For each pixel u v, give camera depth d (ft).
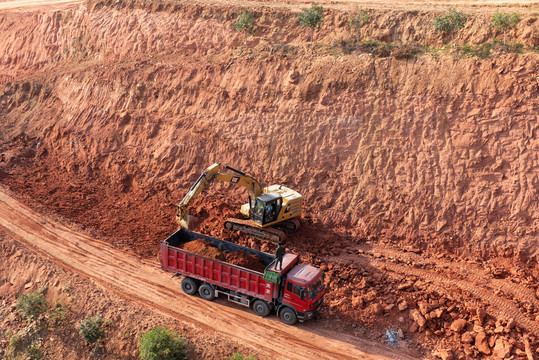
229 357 60.95
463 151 84.33
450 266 76.48
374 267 76.54
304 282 62.28
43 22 148.25
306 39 110.83
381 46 100.53
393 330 65.77
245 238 83.66
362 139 91.20
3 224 88.28
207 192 96.89
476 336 63.10
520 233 77.25
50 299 73.00
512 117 83.15
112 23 132.36
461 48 94.99
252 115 100.01
